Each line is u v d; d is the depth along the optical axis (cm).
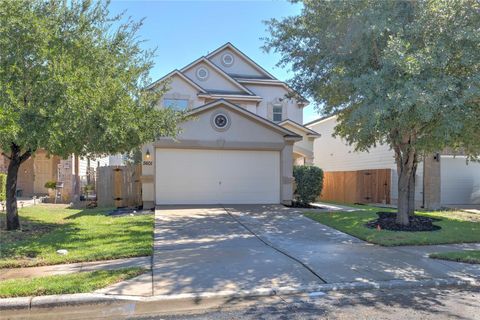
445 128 809
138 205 1612
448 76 795
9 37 802
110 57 981
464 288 635
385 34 864
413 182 1320
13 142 901
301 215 1350
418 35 828
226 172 1617
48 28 863
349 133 1151
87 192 1936
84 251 795
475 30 775
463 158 1916
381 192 1942
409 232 1049
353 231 1057
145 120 1066
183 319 494
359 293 602
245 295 573
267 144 1636
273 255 797
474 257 780
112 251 792
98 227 1080
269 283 620
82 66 884
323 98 1166
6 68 800
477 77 776
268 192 1658
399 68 796
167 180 1558
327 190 2367
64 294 548
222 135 1592
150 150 1538
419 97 733
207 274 661
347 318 498
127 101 967
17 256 757
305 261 751
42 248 817
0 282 598
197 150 1589
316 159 2861
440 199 1753
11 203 1027
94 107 834
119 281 616
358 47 920
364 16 848
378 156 2117
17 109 779
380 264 741
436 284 644
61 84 781
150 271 673
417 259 782
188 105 2064
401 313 516
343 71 924
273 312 518
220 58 2409
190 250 836
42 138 795
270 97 2398
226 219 1246
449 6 784
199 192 1589
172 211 1393
